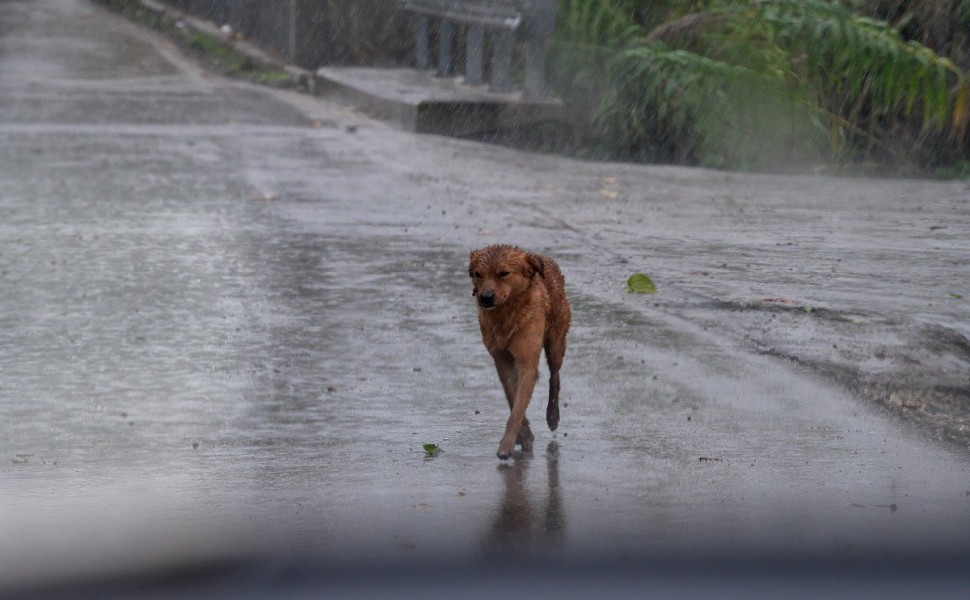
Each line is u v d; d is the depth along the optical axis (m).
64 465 8.20
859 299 12.84
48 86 32.41
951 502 7.44
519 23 27.34
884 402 9.73
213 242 15.87
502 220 17.67
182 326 11.95
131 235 16.22
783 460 8.31
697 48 26.45
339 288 13.55
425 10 32.81
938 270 14.45
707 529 6.88
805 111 25.09
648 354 10.99
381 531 6.88
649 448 8.57
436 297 13.20
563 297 8.83
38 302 12.78
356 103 30.84
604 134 26.72
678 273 14.16
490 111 27.58
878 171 25.38
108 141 24.89
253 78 35.19
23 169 21.41
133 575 6.07
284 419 9.26
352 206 18.64
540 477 7.94
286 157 23.53
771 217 18.28
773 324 11.81
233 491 7.64
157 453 8.46
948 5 26.28
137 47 39.81
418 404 9.66
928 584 5.91
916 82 24.16
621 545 6.61
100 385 10.09
